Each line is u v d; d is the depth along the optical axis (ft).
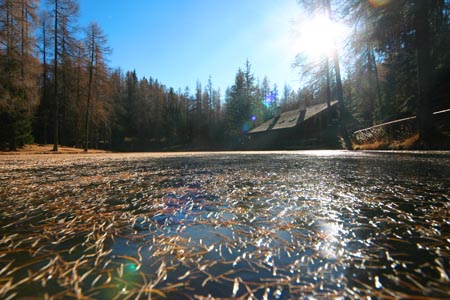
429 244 2.89
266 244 2.98
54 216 4.28
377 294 1.98
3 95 41.81
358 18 25.66
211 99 157.48
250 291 2.03
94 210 4.67
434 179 7.78
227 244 2.99
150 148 135.33
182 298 1.95
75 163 18.20
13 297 1.96
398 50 25.52
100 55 62.13
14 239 3.18
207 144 138.00
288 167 12.76
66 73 65.98
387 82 53.83
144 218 4.11
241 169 12.12
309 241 3.04
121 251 2.81
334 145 56.44
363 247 2.85
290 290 2.04
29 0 45.14
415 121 23.49
